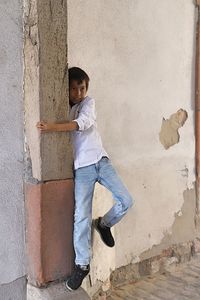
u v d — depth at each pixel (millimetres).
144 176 4188
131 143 4035
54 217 2812
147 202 4230
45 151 2744
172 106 4434
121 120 3924
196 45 4617
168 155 4434
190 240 4746
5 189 2746
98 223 3242
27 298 2846
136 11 3977
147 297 3738
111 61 3791
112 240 3289
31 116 2752
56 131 2779
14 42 2734
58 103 2779
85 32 3557
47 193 2768
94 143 2984
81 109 2893
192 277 4254
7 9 2691
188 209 4699
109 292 3742
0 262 2744
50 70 2732
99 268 3436
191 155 4695
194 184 4754
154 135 4266
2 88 2703
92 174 2947
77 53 3506
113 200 3641
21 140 2811
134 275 4129
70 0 3424
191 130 4672
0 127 2707
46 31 2701
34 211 2770
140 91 4086
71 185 2898
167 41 4316
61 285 2859
